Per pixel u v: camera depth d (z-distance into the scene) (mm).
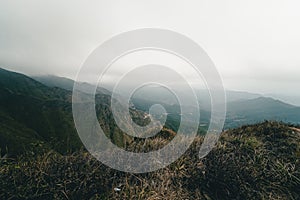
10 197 3672
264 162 4938
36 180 3926
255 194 4262
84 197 3881
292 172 4723
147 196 3859
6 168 4047
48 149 4547
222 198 4242
